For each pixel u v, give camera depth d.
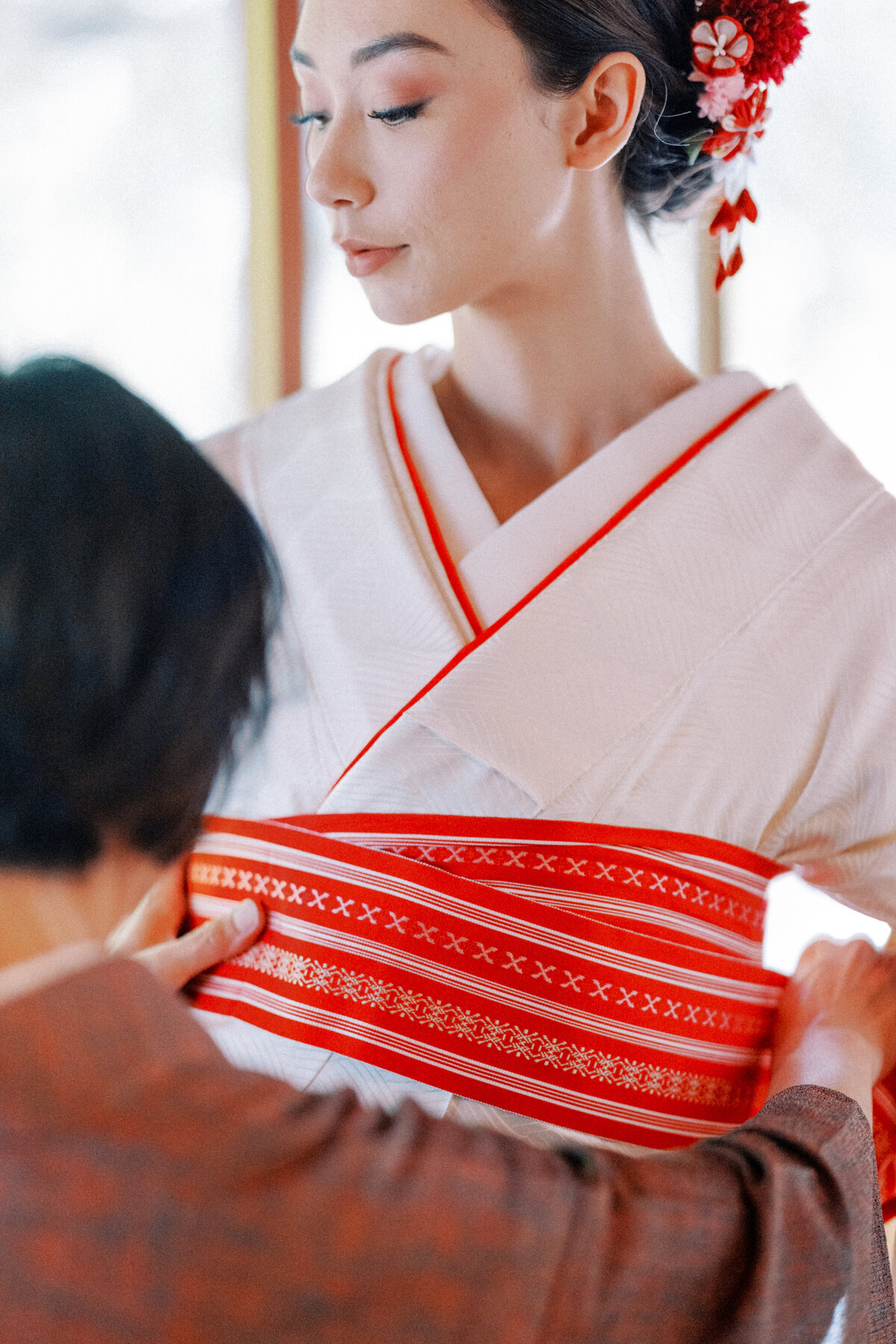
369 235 1.07
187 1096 0.61
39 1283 0.57
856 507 1.15
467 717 1.04
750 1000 1.11
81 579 0.60
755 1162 0.80
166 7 2.34
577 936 1.02
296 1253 0.60
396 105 1.02
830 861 1.16
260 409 2.43
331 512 1.16
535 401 1.18
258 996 1.04
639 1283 0.70
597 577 1.08
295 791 1.09
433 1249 0.63
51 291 2.31
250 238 2.42
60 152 2.31
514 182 1.05
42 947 0.63
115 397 0.67
